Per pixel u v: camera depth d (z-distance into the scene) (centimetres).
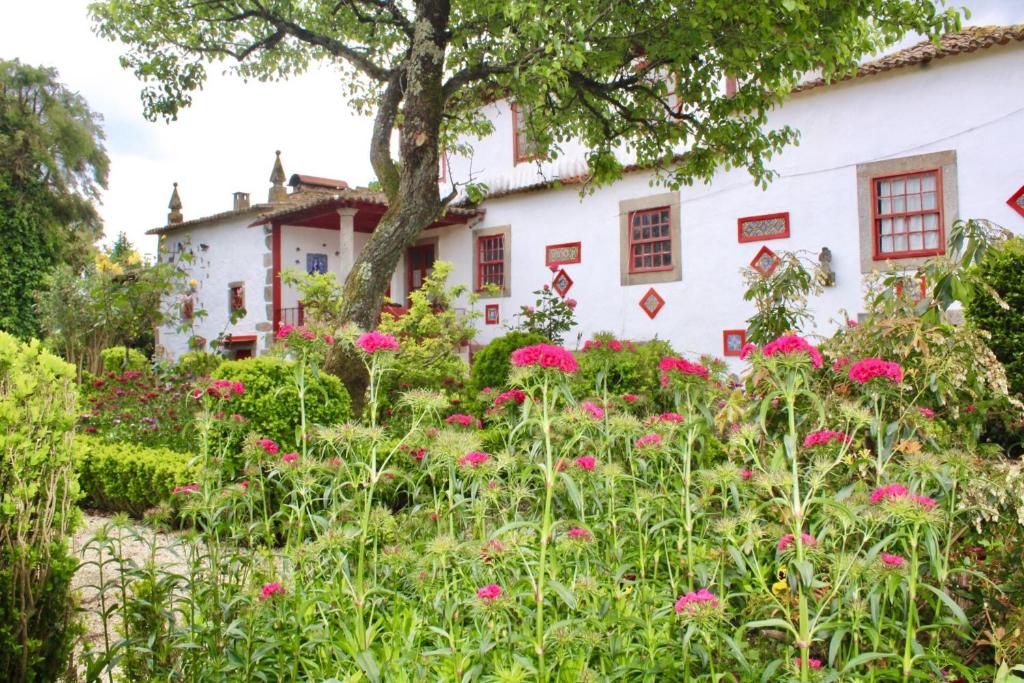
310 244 1788
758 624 229
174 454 668
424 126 935
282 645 267
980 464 294
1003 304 430
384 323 1223
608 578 293
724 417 318
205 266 1964
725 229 1224
